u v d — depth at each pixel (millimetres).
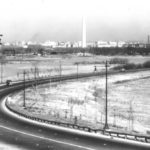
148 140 40188
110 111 73375
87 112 68812
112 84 125875
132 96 98000
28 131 44438
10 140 39781
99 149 35531
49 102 79312
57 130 44812
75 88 109688
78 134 42438
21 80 132000
